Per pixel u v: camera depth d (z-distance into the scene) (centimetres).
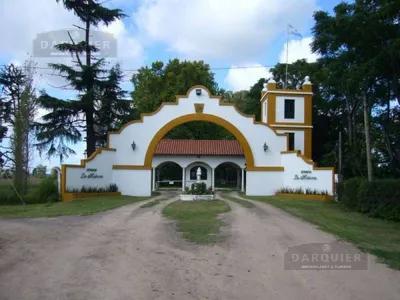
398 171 2966
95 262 1051
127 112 3681
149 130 3356
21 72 4088
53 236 1405
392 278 926
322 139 4666
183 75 5559
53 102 3316
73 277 920
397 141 3009
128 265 1022
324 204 2628
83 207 2311
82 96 3409
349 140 3916
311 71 4100
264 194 3350
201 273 955
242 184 4431
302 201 2803
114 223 1706
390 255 1130
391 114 2927
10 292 820
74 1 3453
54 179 2986
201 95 3378
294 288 852
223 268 998
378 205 2055
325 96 4303
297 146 3862
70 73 3456
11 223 1714
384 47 1998
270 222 1730
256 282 889
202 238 1363
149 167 3331
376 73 2066
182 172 4844
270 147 3381
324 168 3161
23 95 3212
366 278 924
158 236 1404
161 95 5444
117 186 3303
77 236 1406
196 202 2616
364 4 2061
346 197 2447
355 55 2161
